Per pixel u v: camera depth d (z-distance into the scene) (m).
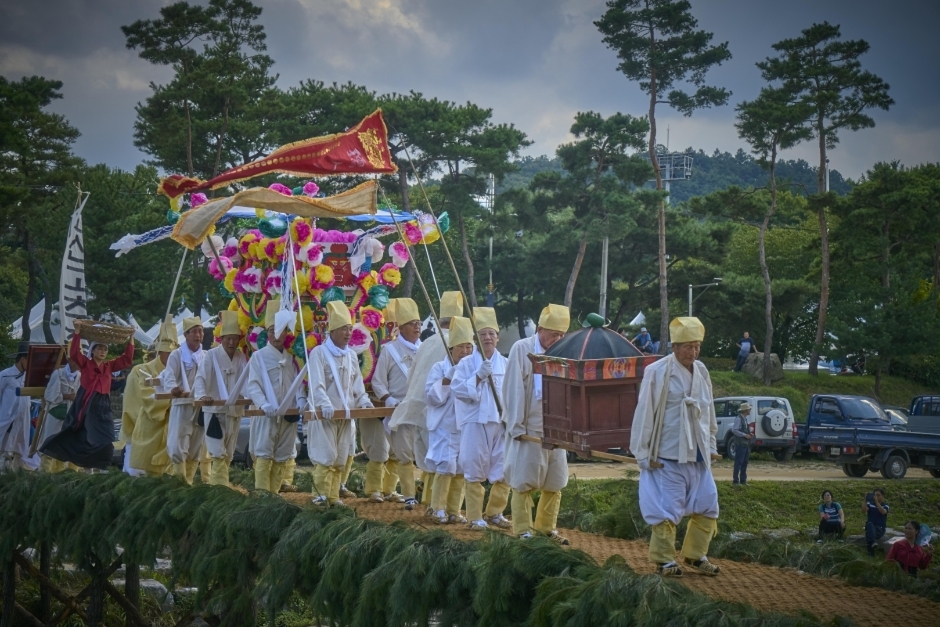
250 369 11.02
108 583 12.25
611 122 39.06
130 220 32.62
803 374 45.31
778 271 55.75
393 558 7.52
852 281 45.59
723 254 45.34
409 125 35.41
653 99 40.28
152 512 10.13
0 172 34.34
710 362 48.38
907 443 26.61
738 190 44.22
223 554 9.09
